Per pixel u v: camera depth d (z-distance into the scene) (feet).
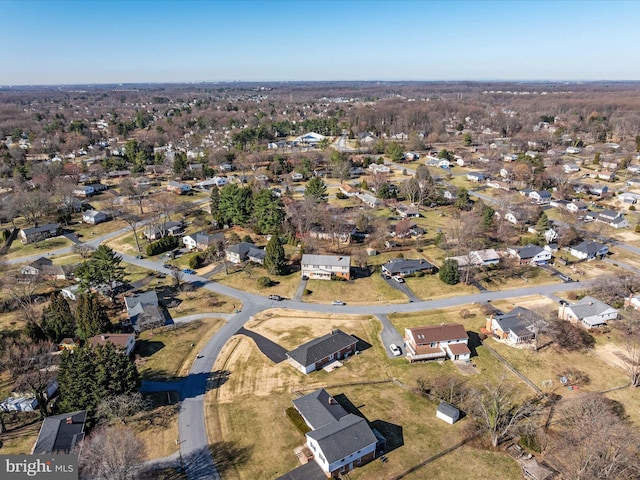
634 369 196.54
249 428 167.73
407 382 195.31
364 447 149.69
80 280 254.68
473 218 361.30
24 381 186.60
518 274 295.48
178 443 160.76
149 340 226.99
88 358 171.73
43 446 148.25
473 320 243.60
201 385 193.06
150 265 318.24
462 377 197.88
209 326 239.71
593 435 146.20
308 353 204.44
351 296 270.67
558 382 193.47
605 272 297.53
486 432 165.37
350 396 186.19
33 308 252.62
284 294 273.75
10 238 368.89
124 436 148.77
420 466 150.82
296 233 366.63
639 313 241.96
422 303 261.85
